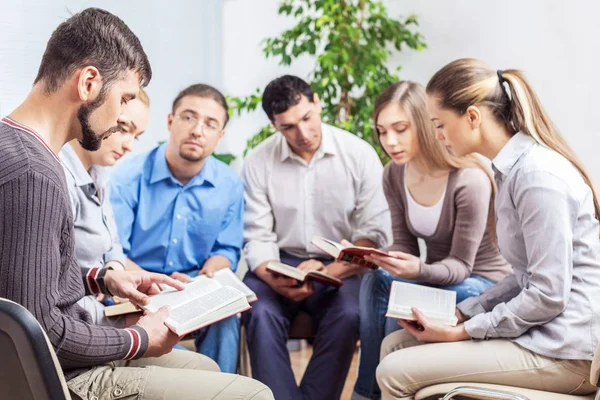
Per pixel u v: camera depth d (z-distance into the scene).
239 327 2.59
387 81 3.53
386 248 2.67
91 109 1.55
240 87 3.98
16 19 3.02
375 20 3.52
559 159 1.91
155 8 3.62
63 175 1.50
